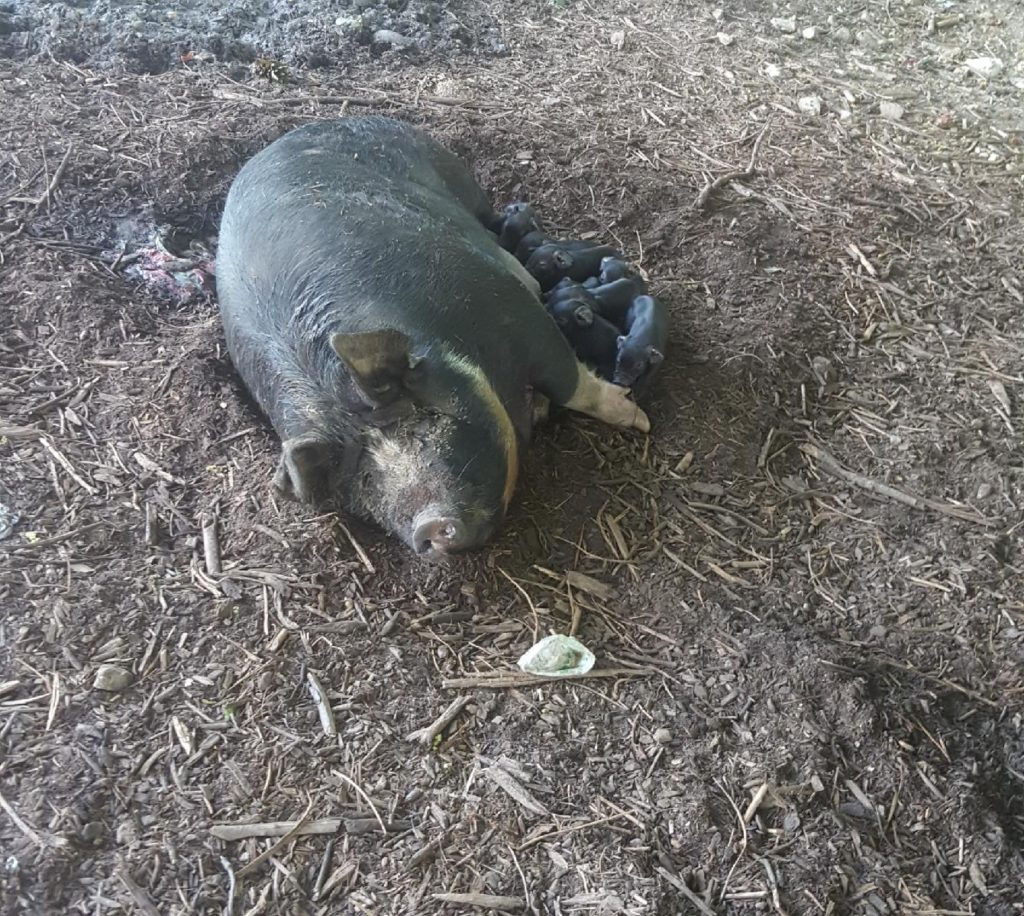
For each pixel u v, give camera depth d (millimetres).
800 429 1640
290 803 1108
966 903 1081
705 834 1104
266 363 1412
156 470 1471
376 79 2406
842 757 1194
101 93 2199
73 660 1217
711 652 1311
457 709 1218
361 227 1439
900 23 2818
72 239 1847
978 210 2102
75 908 1003
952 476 1570
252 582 1331
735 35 2721
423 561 1379
